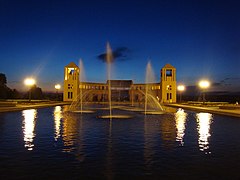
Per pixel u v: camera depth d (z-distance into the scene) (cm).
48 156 664
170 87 5678
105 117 1834
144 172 537
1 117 1736
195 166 585
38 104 3588
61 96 6016
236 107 2586
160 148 777
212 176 517
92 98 6319
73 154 689
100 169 556
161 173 532
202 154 702
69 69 5631
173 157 664
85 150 741
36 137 952
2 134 1015
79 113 2233
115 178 499
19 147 771
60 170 546
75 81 5588
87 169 554
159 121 1602
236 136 1019
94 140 905
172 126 1339
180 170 554
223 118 1838
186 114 2230
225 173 536
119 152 718
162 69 5691
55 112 2302
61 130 1145
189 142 878
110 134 1045
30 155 672
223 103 3828
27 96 5647
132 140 912
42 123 1409
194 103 4056
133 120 1655
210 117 1920
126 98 6581
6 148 756
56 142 856
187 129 1222
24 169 551
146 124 1424
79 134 1037
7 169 550
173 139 937
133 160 632
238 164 605
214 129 1227
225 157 670
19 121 1495
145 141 892
